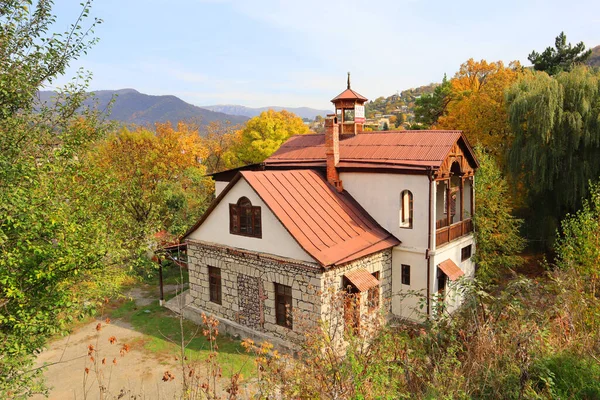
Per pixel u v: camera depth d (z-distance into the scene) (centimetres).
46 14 981
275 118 4106
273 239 1484
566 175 2100
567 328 844
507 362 700
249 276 1577
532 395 627
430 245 1581
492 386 661
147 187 2606
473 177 1909
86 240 957
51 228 875
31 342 891
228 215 1639
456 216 2009
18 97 941
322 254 1375
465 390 648
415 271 1628
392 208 1675
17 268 838
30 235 827
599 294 1113
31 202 869
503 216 1998
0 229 774
